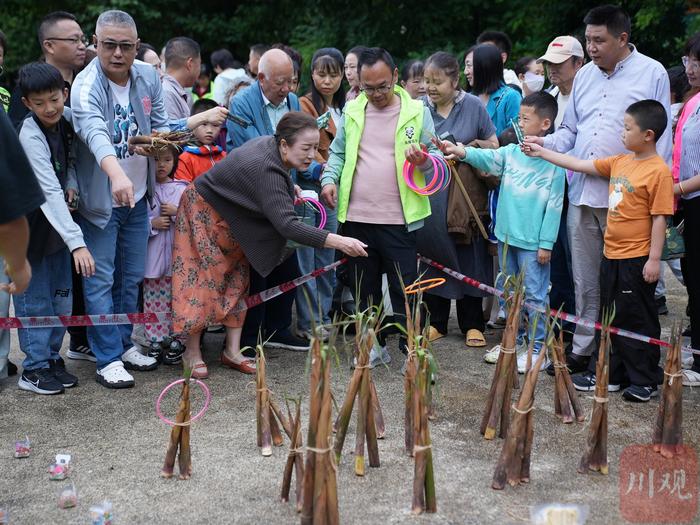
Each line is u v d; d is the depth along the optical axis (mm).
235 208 4562
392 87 4824
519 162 5008
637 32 10398
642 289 4332
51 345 4734
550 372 4793
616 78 4594
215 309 4695
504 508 3232
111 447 3848
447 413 4234
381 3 12781
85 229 4641
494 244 5488
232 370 4957
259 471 3566
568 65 5277
